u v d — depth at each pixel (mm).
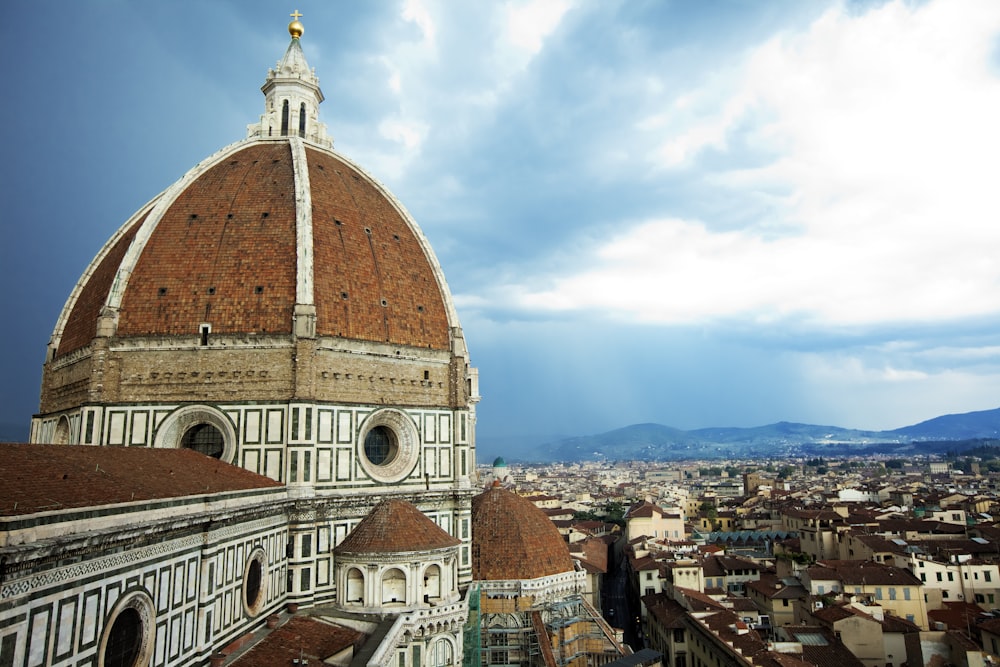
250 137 100188
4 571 31156
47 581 34562
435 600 68125
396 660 63312
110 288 74750
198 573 51094
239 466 70688
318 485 71875
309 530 69812
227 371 72562
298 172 85500
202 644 51219
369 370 78750
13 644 32000
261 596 62969
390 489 77688
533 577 89938
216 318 73562
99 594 38938
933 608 126438
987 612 119000
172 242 77938
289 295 74875
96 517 38562
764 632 105188
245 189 84062
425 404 83750
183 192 83500
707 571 146000
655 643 122000
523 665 85812
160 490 48812
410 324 84688
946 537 165125
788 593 121688
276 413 71562
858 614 102562
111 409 71062
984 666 93188
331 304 77062
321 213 83062
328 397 74438
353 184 93438
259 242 78125
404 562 66312
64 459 46688
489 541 92875
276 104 103438
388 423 80125
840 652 93188
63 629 35750
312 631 61719
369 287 82312
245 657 55281
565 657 88188
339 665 55469
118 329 72875
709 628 97438
